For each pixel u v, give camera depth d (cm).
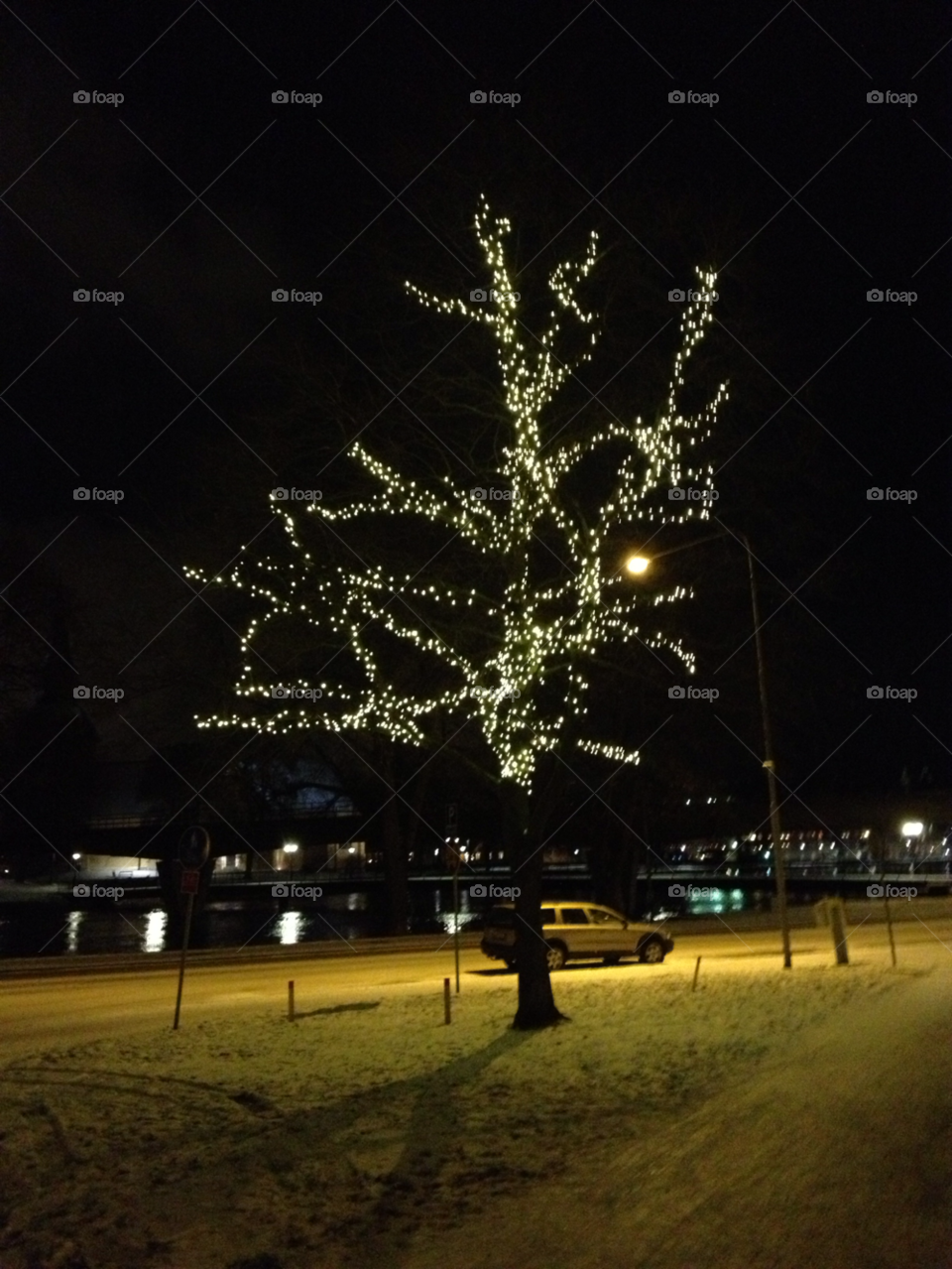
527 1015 1509
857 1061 1098
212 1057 1392
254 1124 996
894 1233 623
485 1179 780
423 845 5734
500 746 1600
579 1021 1538
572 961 2894
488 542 1645
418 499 1678
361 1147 888
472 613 1728
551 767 1748
